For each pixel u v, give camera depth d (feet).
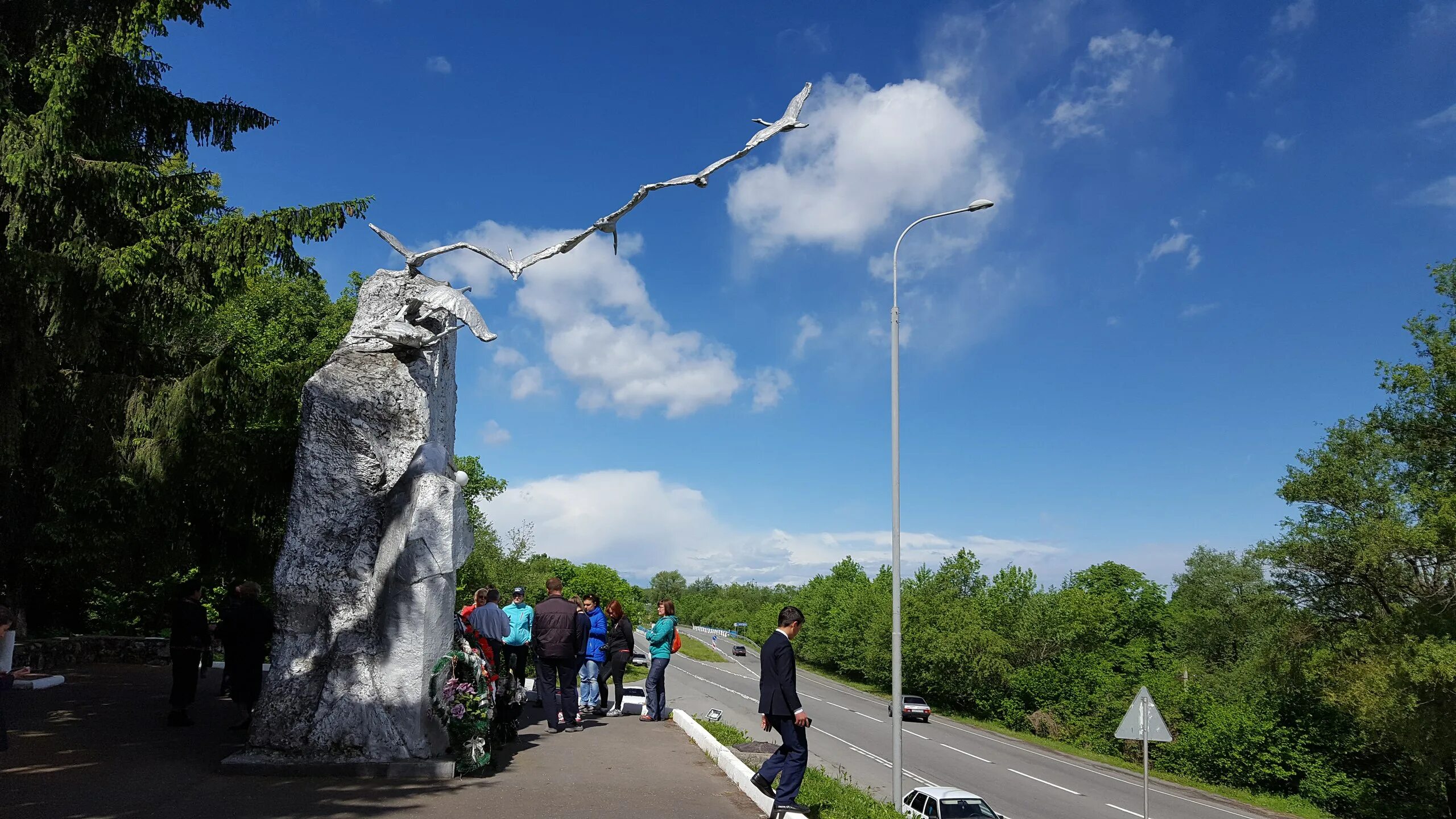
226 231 37.93
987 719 191.01
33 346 33.55
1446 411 96.78
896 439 58.39
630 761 29.37
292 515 27.89
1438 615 87.92
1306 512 105.40
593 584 245.86
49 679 41.55
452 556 27.09
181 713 32.53
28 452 48.57
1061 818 86.07
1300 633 104.47
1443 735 85.30
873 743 129.70
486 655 31.63
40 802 20.89
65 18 41.27
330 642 26.73
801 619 22.89
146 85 36.42
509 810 21.85
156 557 47.65
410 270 31.68
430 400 31.58
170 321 41.09
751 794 23.80
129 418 43.65
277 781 24.11
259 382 45.34
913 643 206.08
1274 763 119.55
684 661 275.39
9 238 34.86
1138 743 149.69
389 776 25.13
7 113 32.78
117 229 37.81
